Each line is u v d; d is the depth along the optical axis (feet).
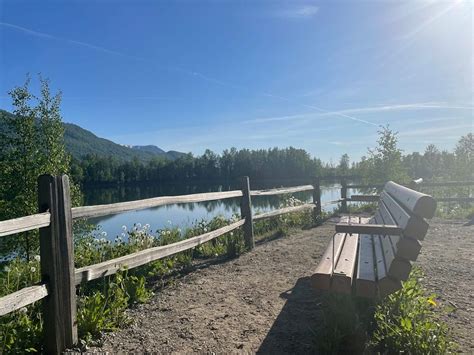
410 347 8.61
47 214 9.39
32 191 43.24
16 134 43.39
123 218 56.29
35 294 8.97
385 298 10.28
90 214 11.37
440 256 18.95
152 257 14.46
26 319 10.41
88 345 10.17
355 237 15.20
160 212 58.29
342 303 10.31
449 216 34.22
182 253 20.01
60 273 9.70
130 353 9.82
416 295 10.74
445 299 12.83
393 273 9.43
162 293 14.49
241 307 12.85
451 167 54.13
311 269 17.31
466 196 44.78
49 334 9.60
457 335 10.05
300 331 10.78
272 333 10.77
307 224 30.83
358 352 9.12
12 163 43.21
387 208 15.16
